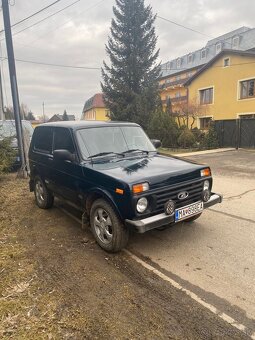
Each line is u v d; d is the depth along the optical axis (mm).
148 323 2732
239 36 40188
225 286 3332
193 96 30266
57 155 4547
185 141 20156
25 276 3545
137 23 28719
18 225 5332
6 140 9867
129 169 4156
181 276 3555
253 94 24344
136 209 3693
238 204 6469
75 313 2859
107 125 5176
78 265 3830
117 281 3447
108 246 4121
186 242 4496
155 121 21500
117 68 29234
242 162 12984
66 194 5094
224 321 2771
